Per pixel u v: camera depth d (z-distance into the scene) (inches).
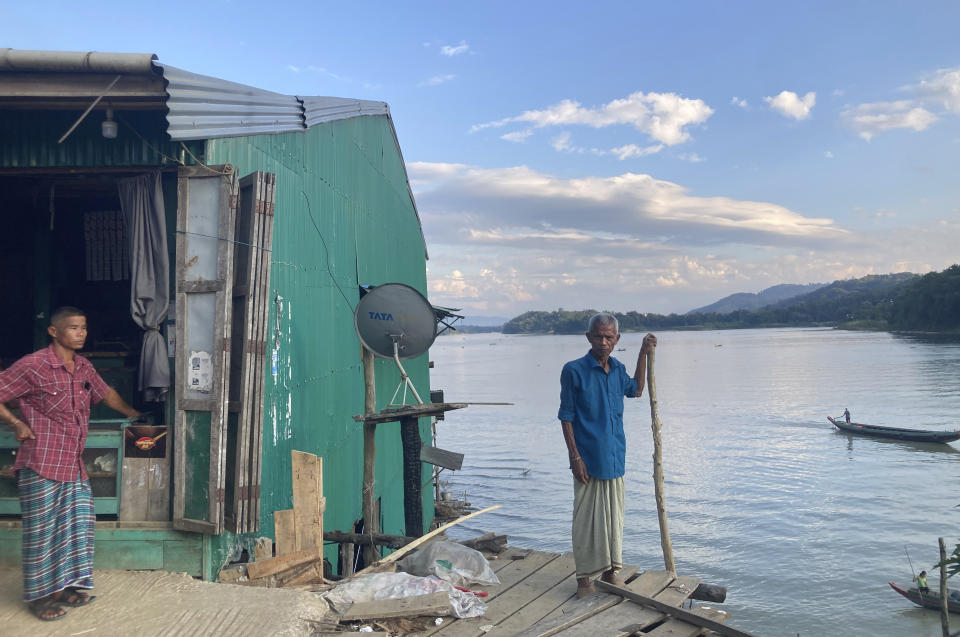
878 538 1248.8
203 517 183.6
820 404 3061.0
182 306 189.9
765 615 941.2
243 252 195.5
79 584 153.3
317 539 195.2
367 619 163.8
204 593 165.5
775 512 1444.4
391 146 528.1
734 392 3764.8
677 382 4547.2
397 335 262.4
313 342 305.9
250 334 190.7
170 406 194.7
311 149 312.7
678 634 160.6
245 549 213.0
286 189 273.1
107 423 191.3
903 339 7465.6
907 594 973.8
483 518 1435.8
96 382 166.4
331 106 337.7
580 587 184.4
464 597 178.5
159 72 164.1
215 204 191.3
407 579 183.5
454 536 1305.4
